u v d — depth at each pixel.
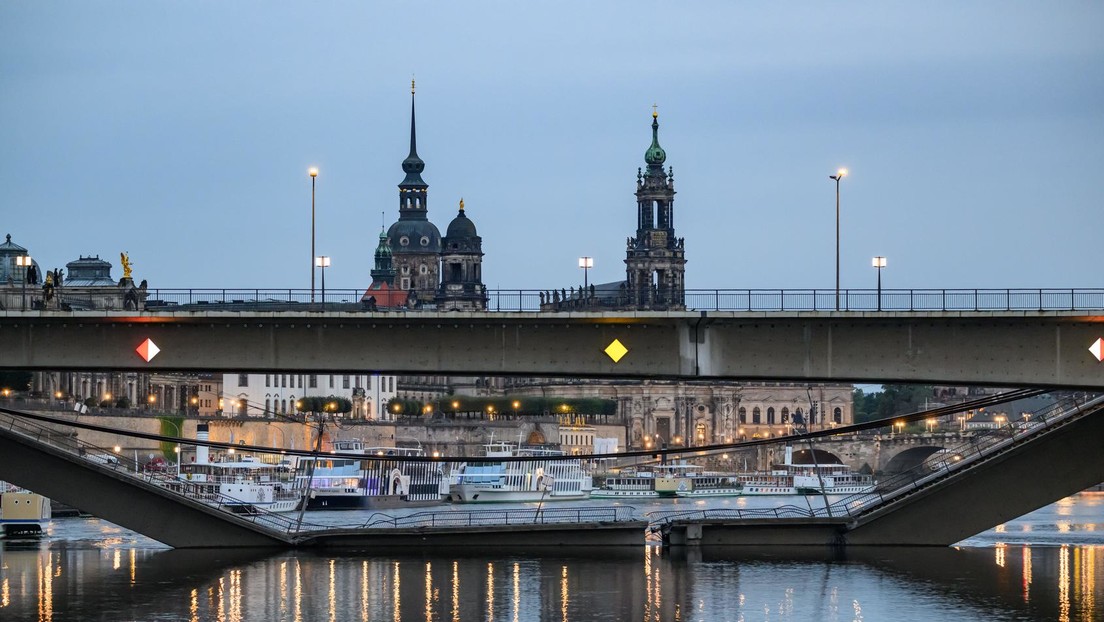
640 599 190.50
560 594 194.00
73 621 174.25
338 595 192.12
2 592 194.00
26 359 170.75
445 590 197.00
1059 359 167.75
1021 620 176.00
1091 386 167.50
